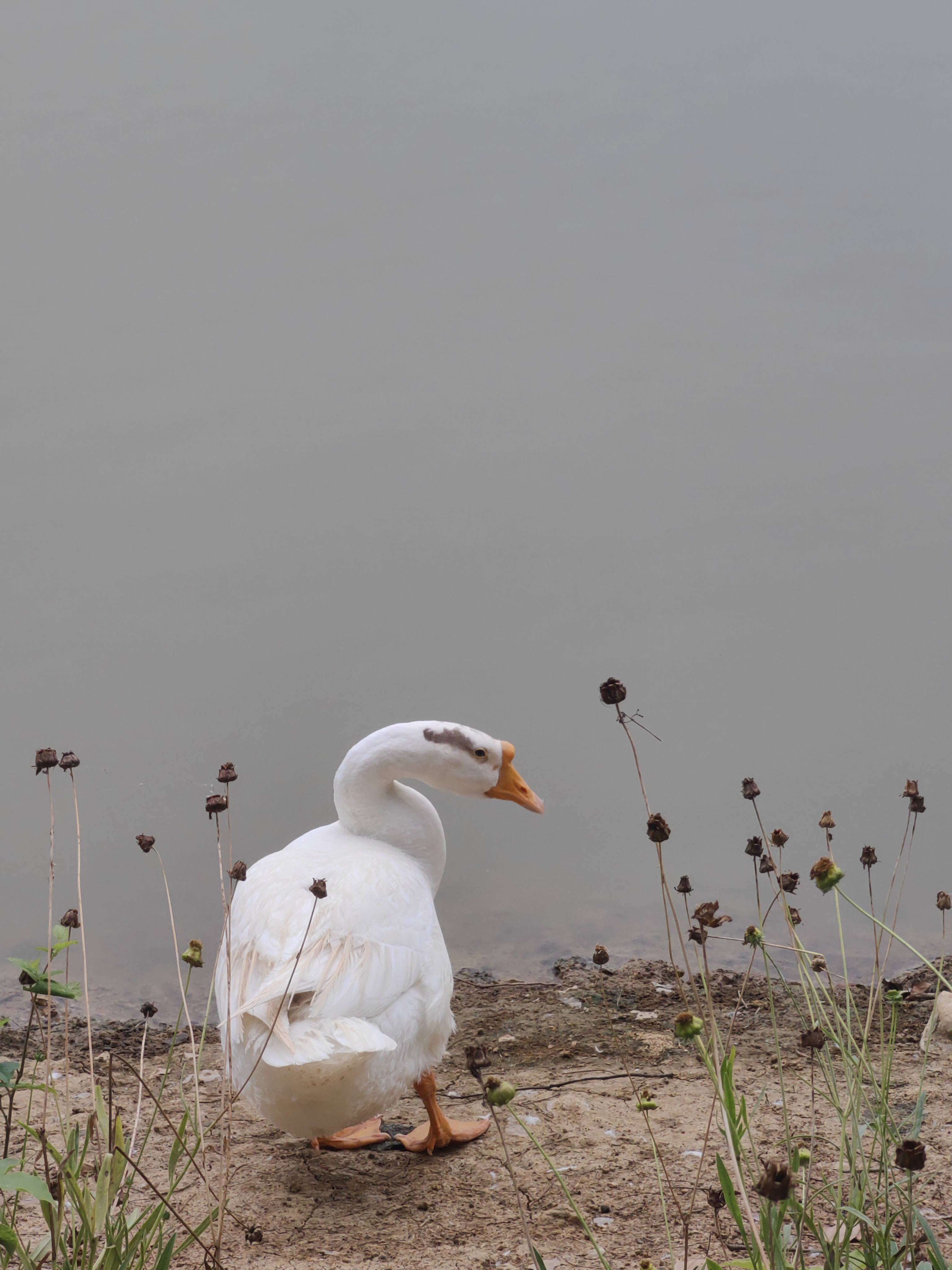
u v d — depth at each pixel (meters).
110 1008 5.98
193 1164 3.18
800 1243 2.69
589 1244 3.58
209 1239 3.65
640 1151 4.21
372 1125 4.62
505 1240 3.64
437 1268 3.44
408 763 4.66
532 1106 4.70
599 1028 5.60
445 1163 4.25
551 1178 4.05
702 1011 5.71
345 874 4.09
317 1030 3.57
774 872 3.26
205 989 6.21
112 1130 2.80
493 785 4.83
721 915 6.86
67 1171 2.74
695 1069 5.09
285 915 3.91
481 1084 2.49
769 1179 2.31
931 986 5.91
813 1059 3.90
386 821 4.67
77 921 2.94
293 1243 3.65
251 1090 3.78
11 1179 2.39
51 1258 2.88
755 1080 4.87
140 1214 2.96
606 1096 4.80
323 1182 4.11
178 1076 5.13
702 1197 3.83
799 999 5.81
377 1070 3.82
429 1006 4.03
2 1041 5.55
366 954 3.83
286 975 3.67
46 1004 3.28
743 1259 2.99
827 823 3.41
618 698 2.77
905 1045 5.15
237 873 3.54
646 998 5.92
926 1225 2.76
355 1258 3.54
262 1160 4.29
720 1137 4.27
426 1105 4.34
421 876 4.37
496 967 6.41
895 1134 3.21
